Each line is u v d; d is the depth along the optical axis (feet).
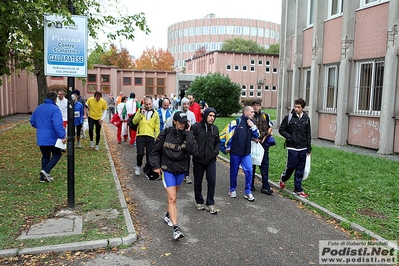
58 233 15.78
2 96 85.87
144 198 22.47
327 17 51.52
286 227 17.79
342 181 25.59
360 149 42.47
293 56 61.62
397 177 26.50
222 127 64.75
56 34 17.93
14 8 24.50
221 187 25.44
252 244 15.71
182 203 21.59
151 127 27.63
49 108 23.90
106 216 18.01
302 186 24.64
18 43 25.99
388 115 38.24
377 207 20.22
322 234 16.94
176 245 15.51
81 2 26.84
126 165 32.73
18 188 22.66
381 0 40.75
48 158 25.07
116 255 14.40
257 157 22.75
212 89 102.32
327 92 51.96
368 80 43.47
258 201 22.15
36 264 13.47
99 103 38.27
